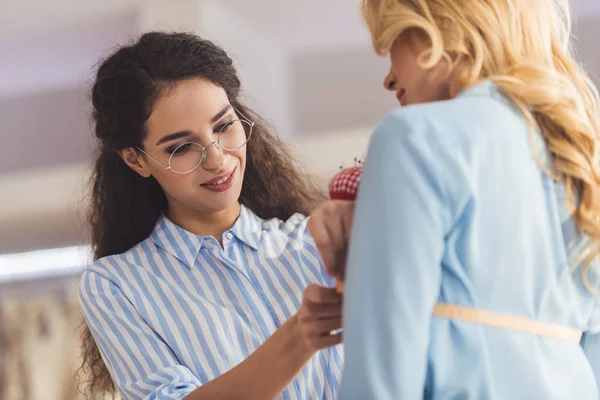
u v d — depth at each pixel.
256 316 2.09
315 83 6.09
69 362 5.82
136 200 2.28
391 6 1.43
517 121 1.36
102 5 5.34
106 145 2.23
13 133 6.45
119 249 2.29
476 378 1.27
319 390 2.05
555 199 1.39
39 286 6.02
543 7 1.49
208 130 2.02
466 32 1.39
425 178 1.25
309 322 1.58
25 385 5.76
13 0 5.24
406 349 1.20
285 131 6.07
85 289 2.13
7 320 5.88
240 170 2.10
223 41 5.52
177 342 2.06
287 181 2.39
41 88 6.43
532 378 1.31
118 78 2.09
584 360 1.44
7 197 5.90
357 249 1.26
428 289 1.22
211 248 2.15
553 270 1.37
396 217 1.23
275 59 6.05
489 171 1.30
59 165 6.37
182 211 2.18
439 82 1.43
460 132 1.29
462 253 1.28
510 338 1.30
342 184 1.58
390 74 1.51
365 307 1.22
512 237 1.31
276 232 2.23
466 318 1.29
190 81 2.04
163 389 1.94
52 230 5.97
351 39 5.97
